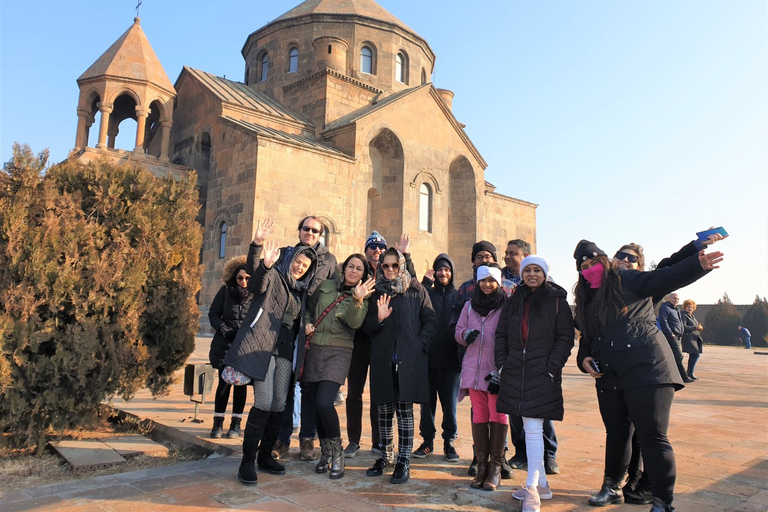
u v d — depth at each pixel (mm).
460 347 5473
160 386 7246
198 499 4340
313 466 5445
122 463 5691
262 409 4805
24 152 5992
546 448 5281
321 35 30891
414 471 5293
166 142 25016
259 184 21391
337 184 23984
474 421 4914
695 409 9586
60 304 5871
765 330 50625
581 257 4672
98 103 25516
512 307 4711
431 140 28656
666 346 4250
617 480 4395
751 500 4484
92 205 6609
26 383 5656
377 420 5980
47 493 4488
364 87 28953
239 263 6617
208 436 6383
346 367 5156
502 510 4227
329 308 5215
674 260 4289
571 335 4480
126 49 24500
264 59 32781
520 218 33562
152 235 6891
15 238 5629
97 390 6094
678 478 5133
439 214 28594
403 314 5230
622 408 4383
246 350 4789
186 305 7117
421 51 33812
